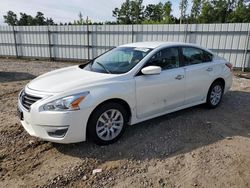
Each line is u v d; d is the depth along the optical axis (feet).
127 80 12.40
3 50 62.85
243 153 11.60
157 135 13.41
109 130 12.14
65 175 9.95
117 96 11.91
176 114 16.62
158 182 9.53
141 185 9.36
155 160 11.02
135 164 10.71
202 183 9.46
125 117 12.62
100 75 12.59
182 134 13.57
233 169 10.32
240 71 39.06
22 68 41.63
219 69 17.66
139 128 14.24
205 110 17.58
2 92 23.52
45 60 56.95
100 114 11.52
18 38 59.72
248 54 38.47
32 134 11.25
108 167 10.49
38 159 11.10
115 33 48.83
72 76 12.71
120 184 9.42
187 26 42.06
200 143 12.59
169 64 14.53
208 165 10.63
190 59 15.90
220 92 18.21
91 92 11.21
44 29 55.77
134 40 47.37
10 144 12.39
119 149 11.90
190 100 15.88
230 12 134.10
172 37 43.88
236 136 13.43
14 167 10.51
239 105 18.94
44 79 12.73
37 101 10.85
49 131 10.70
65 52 55.21
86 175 9.98
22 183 9.48
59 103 10.56
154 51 13.97
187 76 15.17
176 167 10.51
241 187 9.22
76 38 53.01
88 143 12.39
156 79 13.44
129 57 14.14
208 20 133.80
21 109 11.57
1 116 16.30
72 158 11.14
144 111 13.33
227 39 39.50
